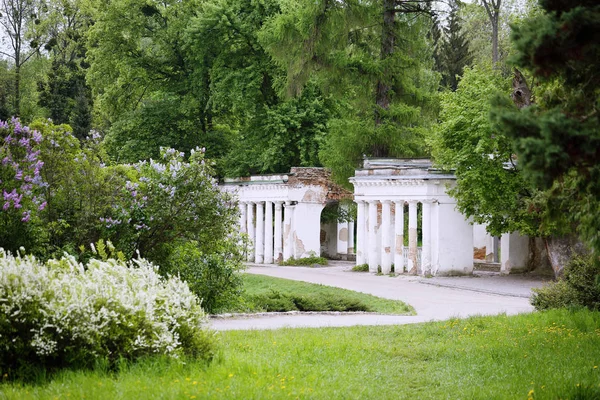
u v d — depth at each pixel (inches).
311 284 1499.8
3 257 494.0
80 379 435.8
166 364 482.6
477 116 1471.5
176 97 2461.9
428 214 1688.0
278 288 1487.5
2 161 858.8
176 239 1018.7
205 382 441.1
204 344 528.1
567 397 444.8
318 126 2260.1
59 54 3312.0
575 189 473.7
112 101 2518.5
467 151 1481.3
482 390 476.4
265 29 2078.0
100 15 2465.6
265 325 861.8
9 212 847.7
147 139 2402.8
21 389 416.8
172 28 2420.0
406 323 876.0
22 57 3304.6
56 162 952.3
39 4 3164.4
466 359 594.9
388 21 1972.2
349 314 1050.7
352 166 2015.3
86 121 2669.8
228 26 2247.8
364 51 2027.6
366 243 1895.9
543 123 399.2
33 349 463.5
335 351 603.5
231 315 962.7
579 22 393.1
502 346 643.5
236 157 2363.4
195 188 1008.9
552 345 638.5
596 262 534.9
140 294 511.2
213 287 1035.9
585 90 444.1
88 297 487.5
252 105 2265.0
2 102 2652.6
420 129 2005.4
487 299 1259.8
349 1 1919.3
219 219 1025.5
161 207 984.9
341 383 479.8
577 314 810.8
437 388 492.4
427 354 620.1
